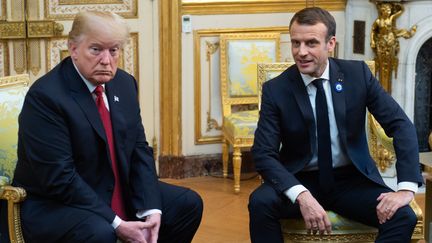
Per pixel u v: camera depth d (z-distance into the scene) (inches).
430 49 199.3
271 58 199.3
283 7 204.1
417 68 200.1
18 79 124.3
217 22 200.1
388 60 195.3
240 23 201.8
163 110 201.6
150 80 199.9
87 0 191.6
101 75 107.5
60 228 106.0
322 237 118.4
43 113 106.3
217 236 161.0
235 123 188.4
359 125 122.2
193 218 119.9
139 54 197.6
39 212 107.8
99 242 105.0
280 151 124.6
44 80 108.9
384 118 121.1
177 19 196.5
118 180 113.8
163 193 119.7
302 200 112.6
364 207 118.0
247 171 208.7
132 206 114.7
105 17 107.6
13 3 184.7
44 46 189.5
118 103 114.1
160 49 199.0
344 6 208.4
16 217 108.5
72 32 107.8
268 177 116.2
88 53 106.4
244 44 198.4
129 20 195.3
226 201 184.9
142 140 118.3
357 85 121.7
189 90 201.5
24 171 109.9
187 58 199.8
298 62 117.7
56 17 189.3
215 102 203.8
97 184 110.9
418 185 116.1
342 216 120.8
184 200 119.3
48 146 106.0
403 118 120.3
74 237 105.5
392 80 197.0
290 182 114.3
